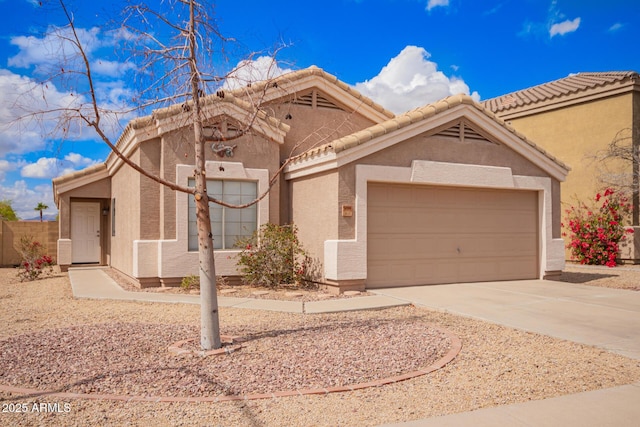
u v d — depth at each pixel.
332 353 6.64
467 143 12.76
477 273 13.15
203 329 6.75
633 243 18.27
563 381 5.79
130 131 12.27
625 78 18.36
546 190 13.93
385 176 11.67
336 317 8.98
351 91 14.65
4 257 20.67
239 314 9.15
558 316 9.06
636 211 18.95
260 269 12.05
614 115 18.94
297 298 10.72
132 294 11.19
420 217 12.48
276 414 4.84
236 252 12.59
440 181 12.27
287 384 5.58
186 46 6.97
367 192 11.84
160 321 8.61
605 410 4.91
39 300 11.38
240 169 12.64
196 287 11.87
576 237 19.48
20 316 9.44
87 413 4.81
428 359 6.51
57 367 6.05
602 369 6.22
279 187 13.25
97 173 17.53
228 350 6.66
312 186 12.29
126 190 14.03
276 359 6.39
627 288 12.66
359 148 11.30
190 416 4.77
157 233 12.30
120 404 5.02
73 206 19.30
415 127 11.94
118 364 6.16
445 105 12.24
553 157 13.85
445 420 4.68
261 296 10.95
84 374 5.82
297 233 12.90
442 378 5.88
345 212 11.27
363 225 11.43
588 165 19.78
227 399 5.16
